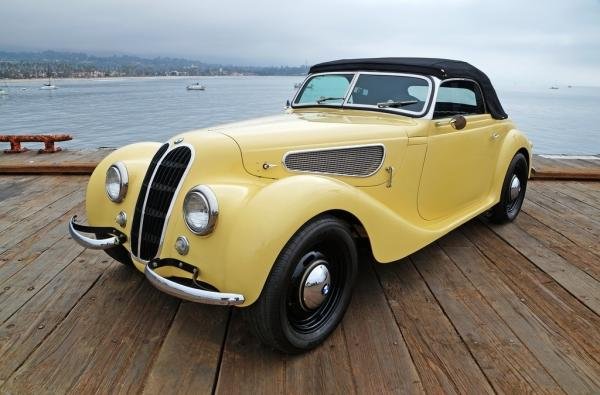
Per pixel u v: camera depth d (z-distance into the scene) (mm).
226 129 2713
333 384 2119
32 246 3793
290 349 2268
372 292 3037
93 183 2957
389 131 3041
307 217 2158
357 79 3611
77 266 3402
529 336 2527
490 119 4121
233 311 2770
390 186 3078
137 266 2559
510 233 4234
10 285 3092
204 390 2070
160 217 2428
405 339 2488
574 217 4746
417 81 3369
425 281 3205
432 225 3428
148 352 2354
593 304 2891
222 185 2293
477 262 3547
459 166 3656
